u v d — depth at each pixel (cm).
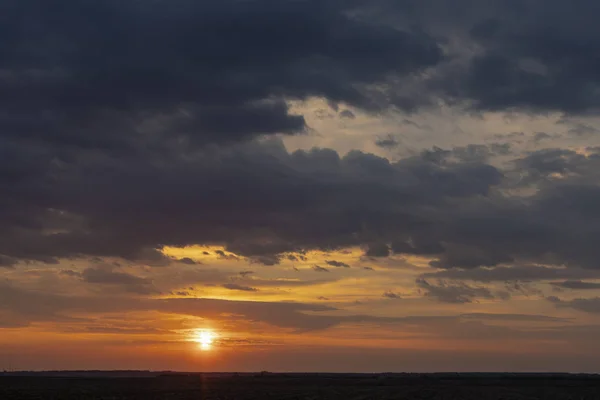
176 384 15788
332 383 15550
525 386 14412
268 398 13275
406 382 15412
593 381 15388
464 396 13225
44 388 14838
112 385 15688
